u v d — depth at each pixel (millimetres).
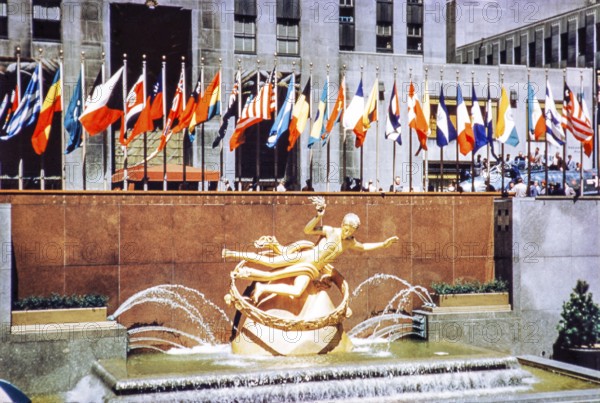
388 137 29922
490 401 21375
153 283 25500
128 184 36000
